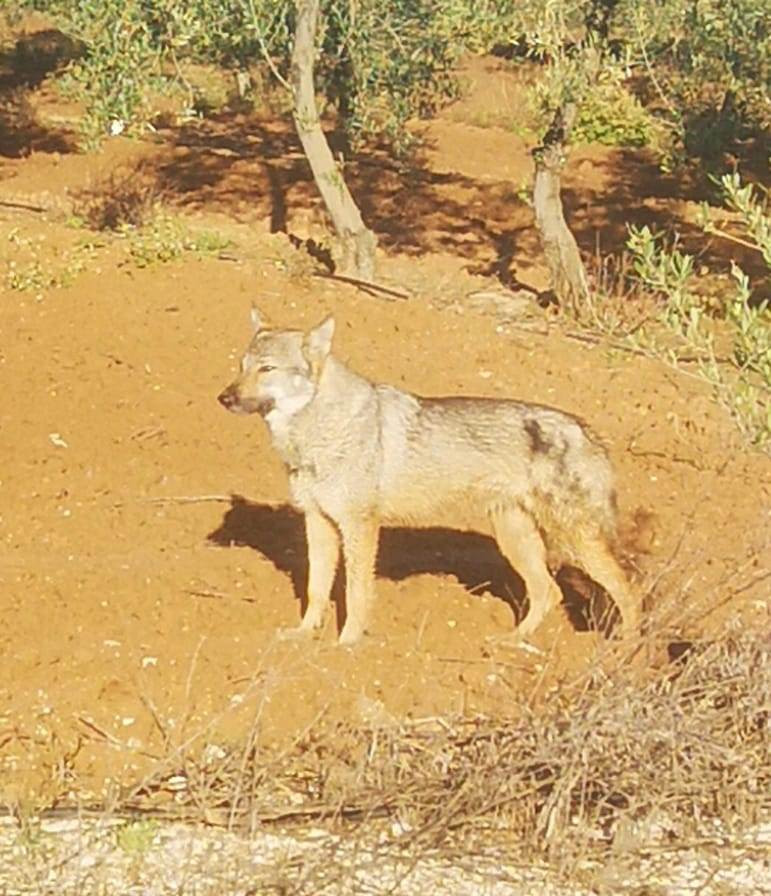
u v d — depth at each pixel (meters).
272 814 9.91
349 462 12.19
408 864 9.38
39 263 21.42
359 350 19.30
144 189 27.92
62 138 32.22
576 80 19.78
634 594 12.35
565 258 21.77
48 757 10.66
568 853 9.49
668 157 27.75
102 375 18.16
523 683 11.59
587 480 12.30
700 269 24.59
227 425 17.03
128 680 11.56
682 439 16.91
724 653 10.43
